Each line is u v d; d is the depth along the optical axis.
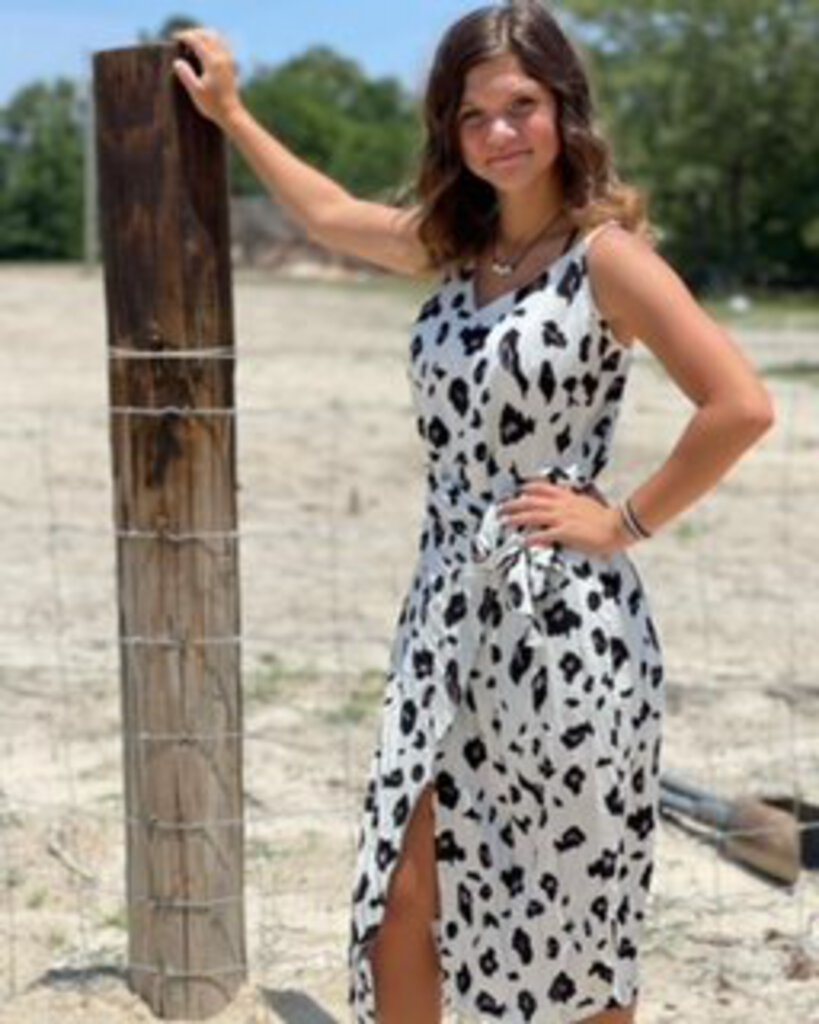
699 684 9.09
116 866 6.50
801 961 5.70
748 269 58.81
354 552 12.62
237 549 5.06
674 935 5.93
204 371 4.90
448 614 4.11
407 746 4.15
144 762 5.05
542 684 4.04
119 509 5.00
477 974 4.18
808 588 11.53
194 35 4.76
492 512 4.08
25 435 18.28
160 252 4.85
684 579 11.74
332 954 5.67
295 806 7.14
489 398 4.07
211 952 5.11
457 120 4.16
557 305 4.04
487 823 4.14
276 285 58.25
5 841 6.71
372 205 4.66
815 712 8.59
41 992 5.26
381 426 19.48
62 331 34.94
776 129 57.22
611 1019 4.22
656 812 4.30
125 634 5.04
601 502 4.14
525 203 4.11
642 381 23.89
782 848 6.43
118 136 4.85
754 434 3.89
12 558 12.12
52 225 92.19
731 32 56.50
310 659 9.46
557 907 4.11
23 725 8.20
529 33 4.04
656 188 57.56
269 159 4.77
